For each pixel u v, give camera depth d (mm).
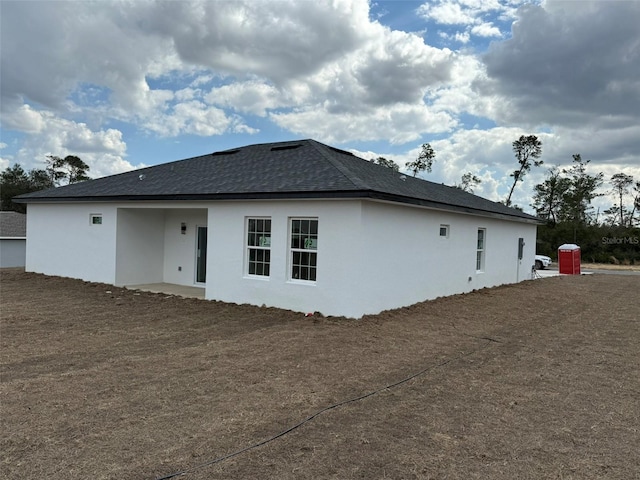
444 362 6766
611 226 49781
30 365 6152
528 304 12891
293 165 12195
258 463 3559
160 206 12570
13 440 3859
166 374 5824
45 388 5199
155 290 13219
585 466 3658
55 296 12125
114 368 6055
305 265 10258
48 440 3871
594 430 4402
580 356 7367
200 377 5723
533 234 20750
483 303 12516
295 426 4297
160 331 8422
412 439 4094
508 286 16984
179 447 3797
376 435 4156
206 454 3682
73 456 3594
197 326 8875
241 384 5488
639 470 3609
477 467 3600
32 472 3332
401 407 4895
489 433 4273
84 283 14180
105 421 4301
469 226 14406
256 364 6344
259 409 4703
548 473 3531
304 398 5062
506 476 3467
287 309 10312
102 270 14172
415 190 12109
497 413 4793
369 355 6965
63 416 4398
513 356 7262
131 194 12992
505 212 16656
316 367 6266
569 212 51375
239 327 8797
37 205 16250
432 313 10609
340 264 9492
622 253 43812
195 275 14188
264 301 10711
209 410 4645
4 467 3400
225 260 11438
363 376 5945
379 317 9680
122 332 8297
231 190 11055
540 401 5207
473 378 6020
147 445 3818
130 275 14164
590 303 13617
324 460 3641
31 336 7840
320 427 4301
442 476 3443
